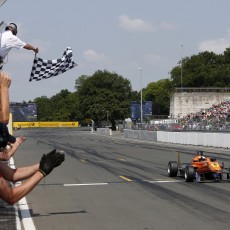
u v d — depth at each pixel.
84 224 8.27
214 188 13.19
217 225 8.09
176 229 7.79
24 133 84.06
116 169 19.55
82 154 29.77
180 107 69.50
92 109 104.50
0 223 8.16
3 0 7.68
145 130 56.12
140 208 9.99
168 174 16.72
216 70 112.38
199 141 39.12
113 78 107.00
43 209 9.97
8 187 4.36
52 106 193.50
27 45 7.78
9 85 5.14
